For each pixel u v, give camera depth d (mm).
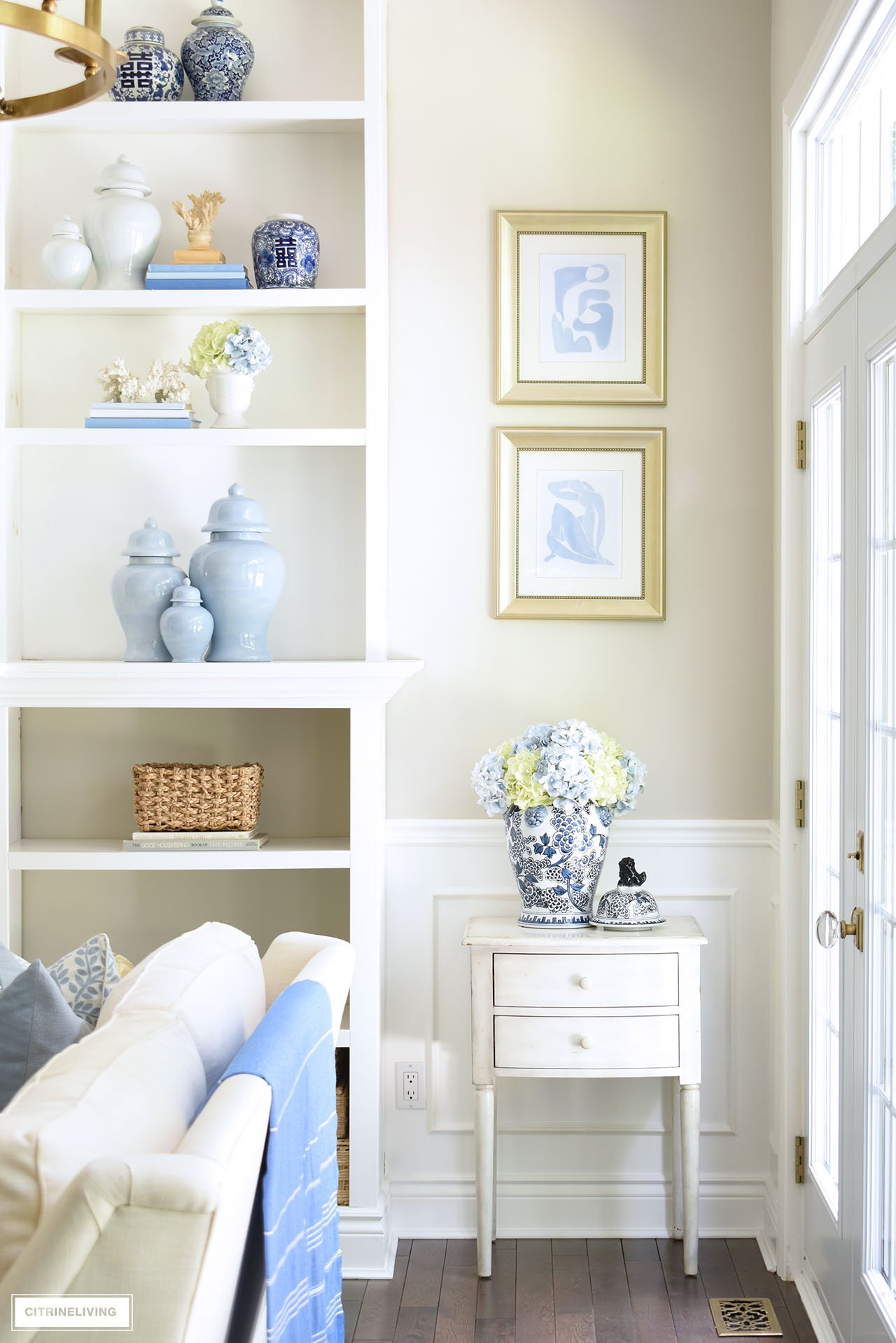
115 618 3215
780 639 2943
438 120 3145
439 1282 2830
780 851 2936
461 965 3150
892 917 2096
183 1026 1534
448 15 3146
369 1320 2645
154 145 3199
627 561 3131
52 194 3201
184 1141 1172
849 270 2340
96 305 2969
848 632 2348
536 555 3141
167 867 2912
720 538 3135
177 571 2971
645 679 3148
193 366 2998
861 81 2404
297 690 2848
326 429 3088
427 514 3154
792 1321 2609
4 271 3064
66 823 3201
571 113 3139
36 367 3201
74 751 3201
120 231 2986
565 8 3139
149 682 2844
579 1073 2758
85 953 1965
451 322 3148
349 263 3197
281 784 3201
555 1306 2697
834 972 2605
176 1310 1091
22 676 2848
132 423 2961
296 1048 1499
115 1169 1082
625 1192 3098
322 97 3178
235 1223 1216
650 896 2877
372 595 2973
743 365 3129
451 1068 3143
